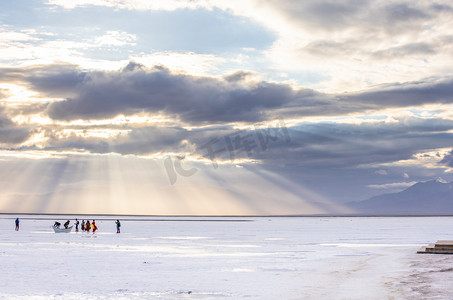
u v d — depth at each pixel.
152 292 17.22
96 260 28.53
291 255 32.06
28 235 58.12
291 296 16.06
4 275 21.72
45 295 16.52
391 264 25.88
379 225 113.94
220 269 24.25
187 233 68.31
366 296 15.84
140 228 91.81
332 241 47.72
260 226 110.56
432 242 45.12
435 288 17.42
